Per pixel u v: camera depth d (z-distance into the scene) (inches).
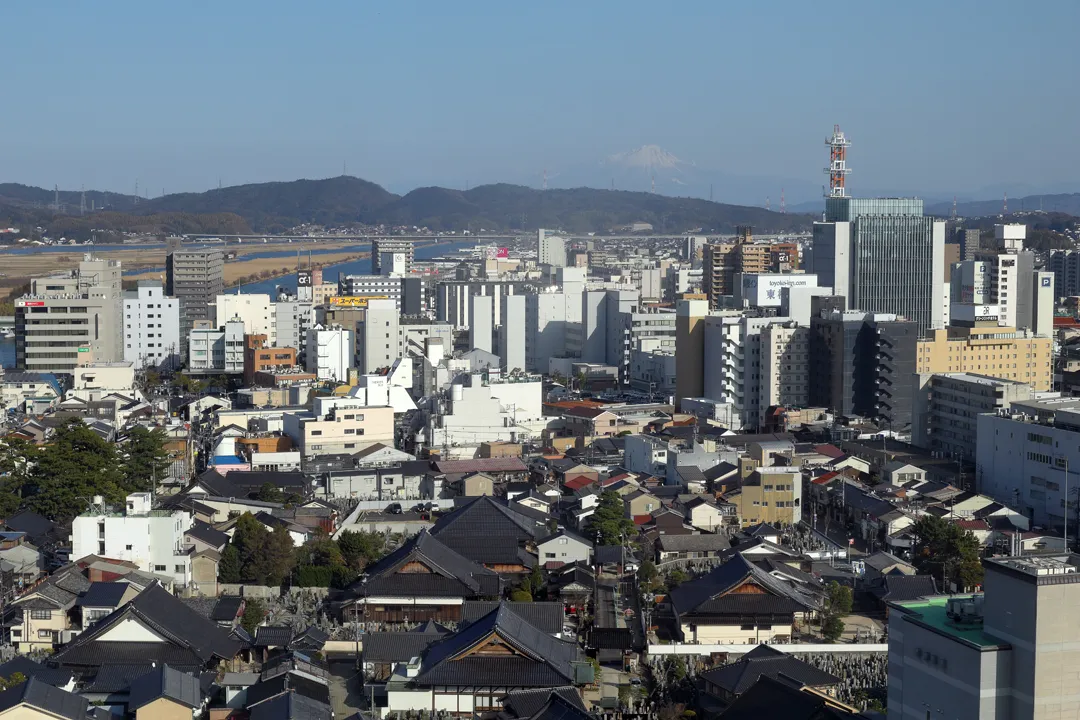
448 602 4977.9
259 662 4480.8
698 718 4015.8
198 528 5777.6
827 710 3518.7
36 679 3777.1
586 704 4082.2
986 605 3102.9
